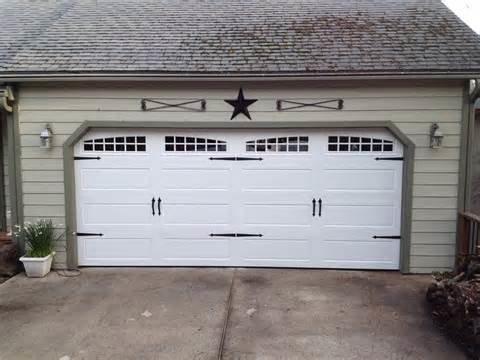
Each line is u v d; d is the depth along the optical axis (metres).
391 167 5.73
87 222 5.93
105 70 5.41
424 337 3.88
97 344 3.76
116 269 5.89
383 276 5.62
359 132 5.70
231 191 5.87
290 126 5.65
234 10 7.43
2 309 4.54
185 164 5.86
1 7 8.18
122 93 5.66
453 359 3.50
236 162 5.83
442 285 4.35
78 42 6.15
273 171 5.83
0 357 3.54
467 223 5.39
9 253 5.63
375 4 7.51
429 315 4.35
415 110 5.54
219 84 5.61
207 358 3.51
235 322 4.19
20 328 4.09
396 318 4.28
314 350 3.64
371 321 4.21
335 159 5.77
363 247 5.85
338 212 5.84
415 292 5.02
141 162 5.86
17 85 5.64
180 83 5.59
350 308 4.53
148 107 5.67
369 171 5.76
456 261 5.36
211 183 5.88
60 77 5.41
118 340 3.83
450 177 5.59
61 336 3.92
